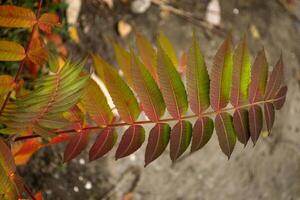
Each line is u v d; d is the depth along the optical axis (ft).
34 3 5.05
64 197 5.28
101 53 5.93
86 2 6.04
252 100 3.07
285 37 7.66
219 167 6.30
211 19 7.06
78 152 3.06
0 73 4.81
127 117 3.03
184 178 6.05
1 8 3.12
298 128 7.11
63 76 2.91
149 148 3.02
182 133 3.03
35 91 2.93
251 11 7.51
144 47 3.71
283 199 6.68
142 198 5.74
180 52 6.56
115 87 3.00
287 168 6.83
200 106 3.04
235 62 3.04
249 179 6.48
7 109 2.97
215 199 6.16
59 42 5.45
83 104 3.25
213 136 6.39
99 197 5.49
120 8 6.34
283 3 7.93
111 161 5.68
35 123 2.98
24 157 3.91
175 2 6.85
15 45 3.20
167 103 3.01
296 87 7.37
